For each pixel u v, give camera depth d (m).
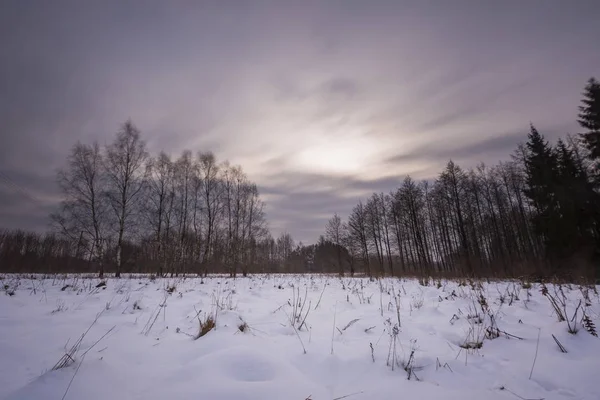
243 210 27.98
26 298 6.28
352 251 36.75
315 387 2.34
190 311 5.15
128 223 19.78
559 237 20.69
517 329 3.84
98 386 2.20
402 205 34.25
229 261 25.28
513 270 17.67
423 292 7.91
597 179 20.08
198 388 2.20
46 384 2.14
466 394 2.26
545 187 22.78
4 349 2.88
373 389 2.33
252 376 2.46
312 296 7.48
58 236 18.58
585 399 2.19
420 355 3.04
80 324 4.04
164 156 23.11
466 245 26.53
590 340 3.22
